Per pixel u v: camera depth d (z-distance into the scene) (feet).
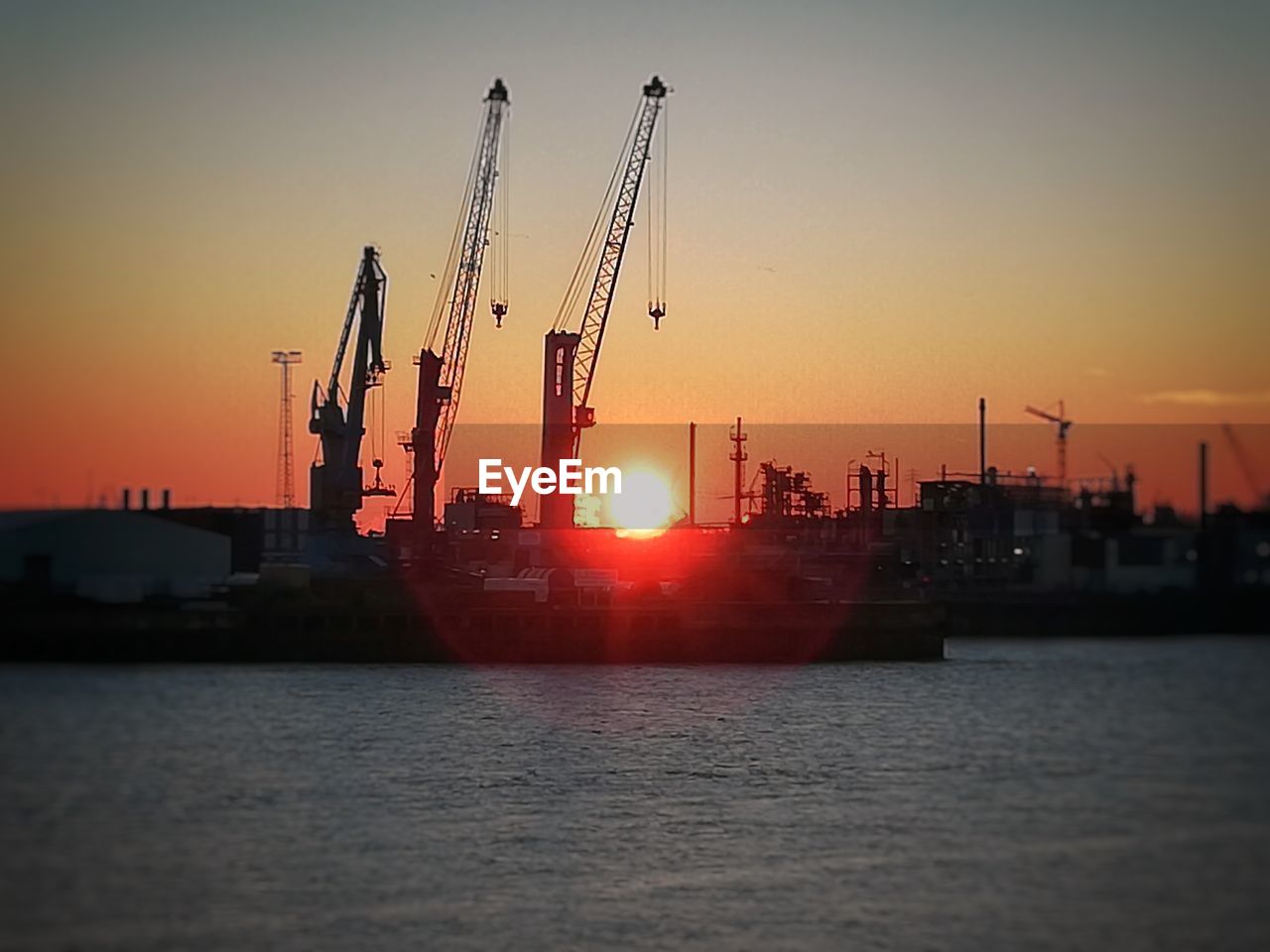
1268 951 145.48
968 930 152.46
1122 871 167.84
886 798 204.33
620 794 208.23
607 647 330.13
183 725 246.68
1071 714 258.78
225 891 162.50
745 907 160.25
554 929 153.17
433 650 323.98
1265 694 264.52
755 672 317.42
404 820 193.06
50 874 167.12
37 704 260.83
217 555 327.06
